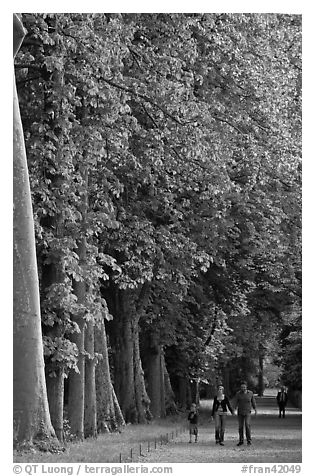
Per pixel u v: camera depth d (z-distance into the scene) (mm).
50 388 25438
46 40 24562
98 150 27094
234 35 35781
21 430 21391
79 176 26469
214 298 50562
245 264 46281
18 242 21312
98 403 34188
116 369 41938
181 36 31609
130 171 32688
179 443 32656
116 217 33625
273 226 43156
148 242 33844
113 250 36562
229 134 36500
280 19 40875
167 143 32406
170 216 36219
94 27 26906
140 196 35719
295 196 42344
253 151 37656
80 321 28828
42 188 25266
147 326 45219
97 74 26219
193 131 31203
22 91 26656
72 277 27078
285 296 53844
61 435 25359
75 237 26391
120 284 33688
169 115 30688
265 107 37875
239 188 36594
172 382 61375
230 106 37438
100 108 27359
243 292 51469
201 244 38406
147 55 30797
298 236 44125
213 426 46031
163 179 35188
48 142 25359
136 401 42469
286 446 31141
